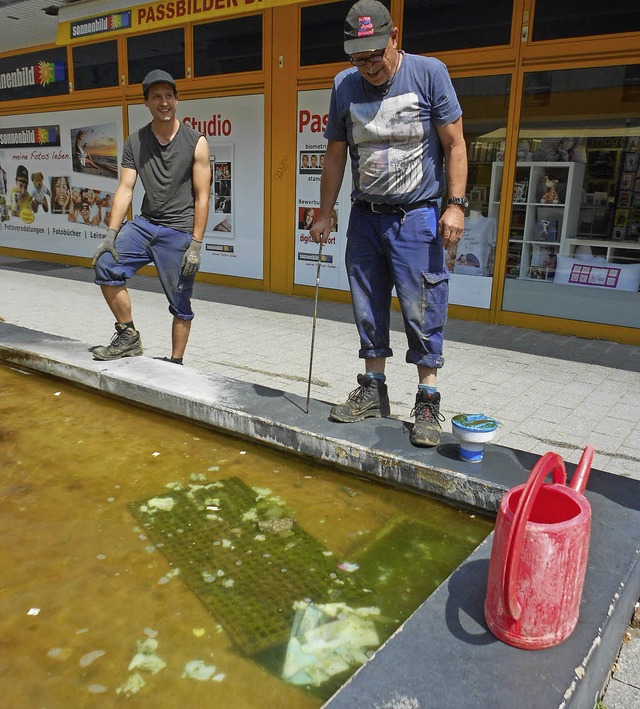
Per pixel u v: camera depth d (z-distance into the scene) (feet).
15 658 6.31
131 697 5.88
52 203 38.81
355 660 6.39
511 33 22.02
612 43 20.44
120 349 13.94
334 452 9.96
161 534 8.43
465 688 5.35
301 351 19.88
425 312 10.25
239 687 6.01
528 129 22.53
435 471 9.00
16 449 10.79
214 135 29.99
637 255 21.38
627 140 20.88
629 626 7.55
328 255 27.76
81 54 34.60
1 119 40.14
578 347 21.21
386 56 9.17
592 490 8.57
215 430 11.42
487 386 16.90
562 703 5.24
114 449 10.85
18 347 14.51
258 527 8.64
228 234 30.68
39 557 7.89
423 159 9.84
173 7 29.71
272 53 27.32
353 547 8.26
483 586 6.70
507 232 23.53
